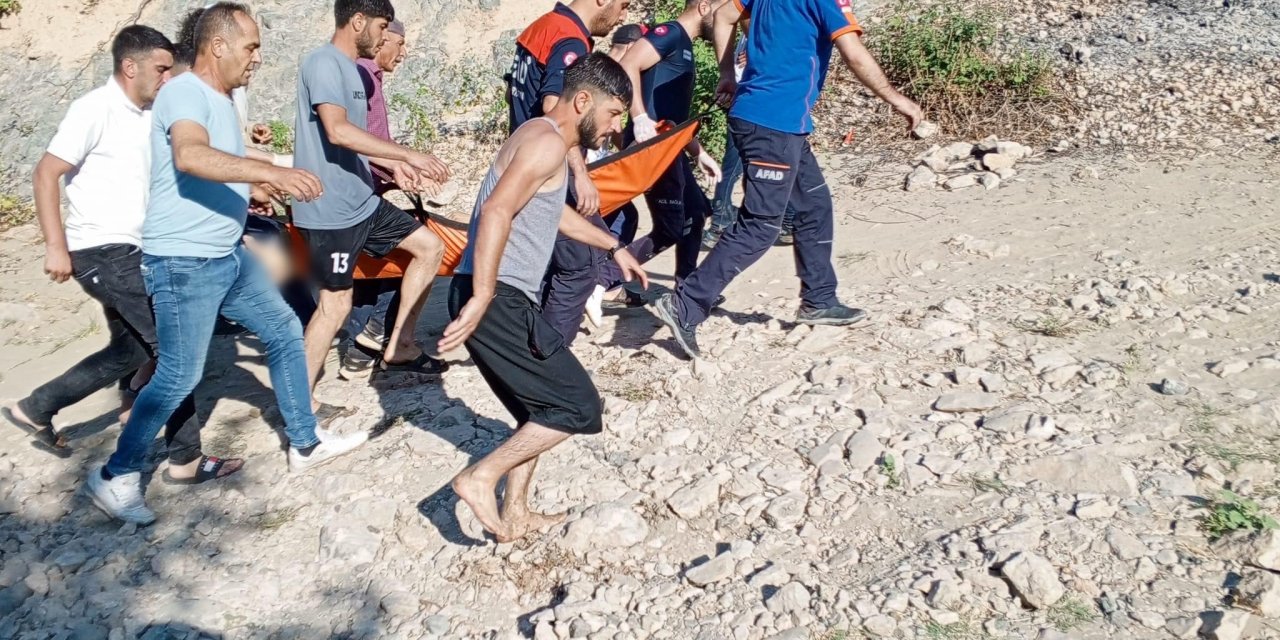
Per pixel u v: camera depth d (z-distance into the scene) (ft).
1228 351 17.01
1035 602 12.00
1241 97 28.40
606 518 13.83
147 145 15.31
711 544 13.65
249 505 15.47
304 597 13.74
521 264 12.71
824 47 16.87
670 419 16.28
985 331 18.03
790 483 14.38
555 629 12.50
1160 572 12.32
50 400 16.42
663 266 23.39
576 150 15.80
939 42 30.35
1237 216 22.63
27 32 33.14
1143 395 15.81
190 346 14.21
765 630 12.09
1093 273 20.21
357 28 15.84
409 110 32.42
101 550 14.78
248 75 14.01
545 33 17.78
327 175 16.02
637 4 35.83
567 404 12.90
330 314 16.83
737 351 18.20
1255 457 14.19
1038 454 14.47
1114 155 26.78
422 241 17.38
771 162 16.83
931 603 12.09
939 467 14.34
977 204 24.61
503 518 13.84
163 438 17.20
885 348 17.81
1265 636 11.40
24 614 13.82
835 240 23.44
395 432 16.75
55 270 14.80
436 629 12.89
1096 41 31.71
